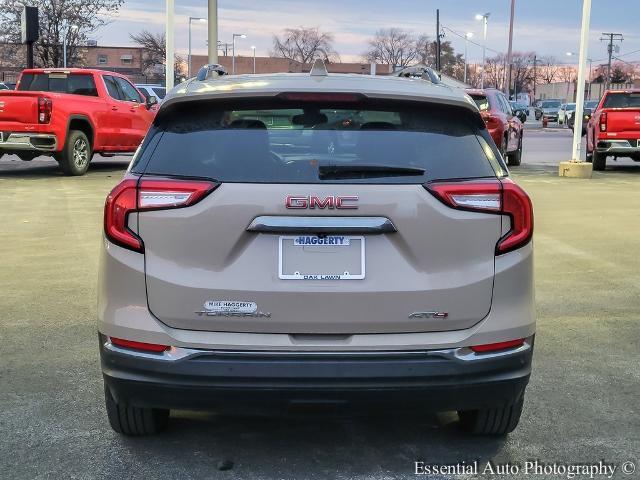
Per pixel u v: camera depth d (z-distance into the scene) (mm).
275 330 3094
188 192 3105
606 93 18281
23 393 4324
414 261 3119
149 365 3107
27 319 5699
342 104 3346
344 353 3078
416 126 3344
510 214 3207
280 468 3504
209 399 3115
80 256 7773
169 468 3488
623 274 7344
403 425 4004
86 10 42688
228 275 3082
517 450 3723
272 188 3088
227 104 3334
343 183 3107
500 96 17375
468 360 3133
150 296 3117
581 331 5605
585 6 15367
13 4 41062
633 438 3865
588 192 13188
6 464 3500
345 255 3090
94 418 4020
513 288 3217
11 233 8867
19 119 13875
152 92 27562
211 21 12000
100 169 16375
